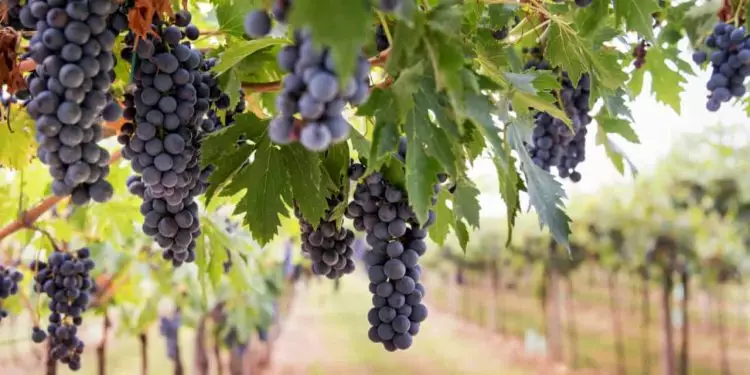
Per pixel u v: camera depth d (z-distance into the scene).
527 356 15.65
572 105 2.73
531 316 22.25
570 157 2.94
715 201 9.34
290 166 1.87
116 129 2.07
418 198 1.43
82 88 1.38
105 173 1.48
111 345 15.25
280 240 6.30
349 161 1.95
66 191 1.42
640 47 2.95
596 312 20.06
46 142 1.37
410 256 1.85
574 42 2.32
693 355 13.96
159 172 1.64
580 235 12.38
